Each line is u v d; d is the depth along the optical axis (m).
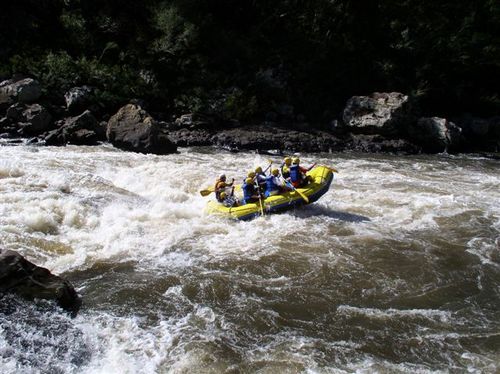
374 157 20.34
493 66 27.95
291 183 12.55
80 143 18.09
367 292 8.94
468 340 7.70
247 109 22.23
